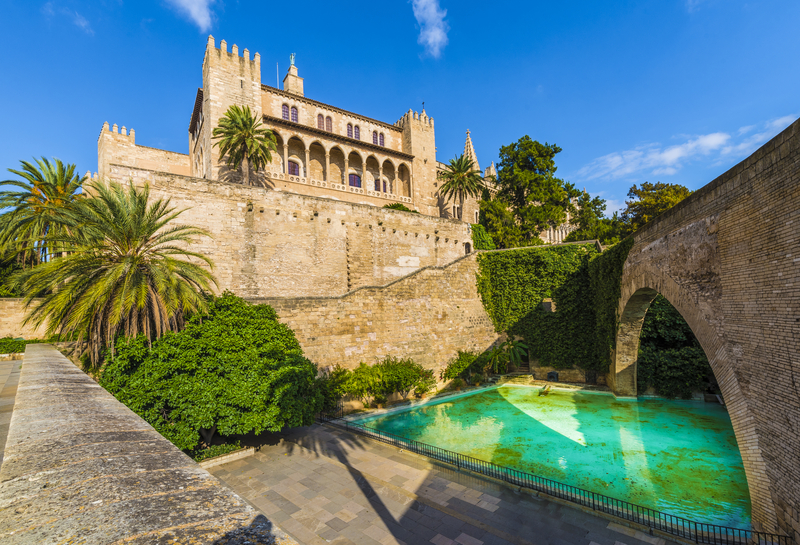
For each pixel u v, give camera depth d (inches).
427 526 513.0
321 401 820.0
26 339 1132.5
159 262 689.6
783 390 436.8
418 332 1318.9
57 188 1258.0
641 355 1213.7
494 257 1587.1
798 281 412.8
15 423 202.7
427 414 1083.9
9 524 90.2
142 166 1990.7
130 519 95.0
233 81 1716.3
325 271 1423.5
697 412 1045.8
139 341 641.0
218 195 1226.6
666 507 581.3
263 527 92.9
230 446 756.0
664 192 2138.3
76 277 642.8
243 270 1250.6
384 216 1620.3
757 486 482.0
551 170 2218.3
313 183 1903.3
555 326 1469.0
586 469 717.3
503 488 616.4
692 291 637.9
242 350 743.7
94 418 216.2
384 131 2319.1
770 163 451.5
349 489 618.2
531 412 1085.8
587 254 1446.9
